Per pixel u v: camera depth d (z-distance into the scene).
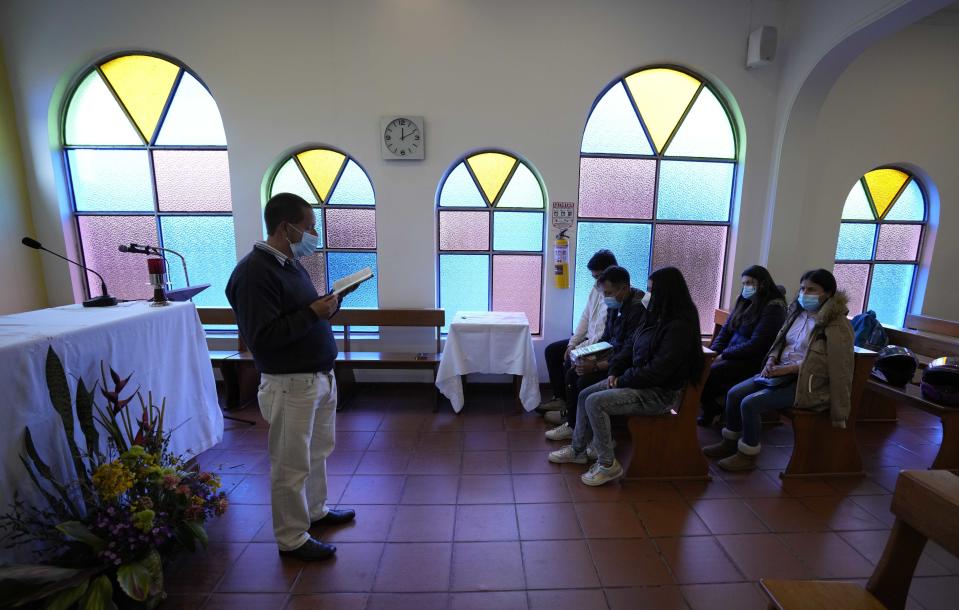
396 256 3.63
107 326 1.69
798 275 3.85
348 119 3.41
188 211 3.66
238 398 3.38
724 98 3.61
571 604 1.60
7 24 3.23
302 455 1.72
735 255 3.75
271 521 2.06
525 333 3.22
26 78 3.31
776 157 3.53
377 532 1.99
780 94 3.47
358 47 3.32
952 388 2.35
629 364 2.47
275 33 3.29
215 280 3.77
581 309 3.89
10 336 1.42
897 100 3.65
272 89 3.36
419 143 3.42
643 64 3.42
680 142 3.69
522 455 2.71
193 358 2.21
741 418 2.55
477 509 2.16
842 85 3.58
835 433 2.43
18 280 3.42
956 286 4.06
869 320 3.43
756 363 2.91
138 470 1.57
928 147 3.75
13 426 1.34
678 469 2.43
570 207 3.58
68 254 3.59
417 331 3.76
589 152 3.65
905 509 1.12
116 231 3.68
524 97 3.42
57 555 1.52
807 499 2.26
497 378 3.90
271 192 3.62
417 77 3.37
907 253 4.09
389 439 2.91
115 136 3.54
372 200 3.69
